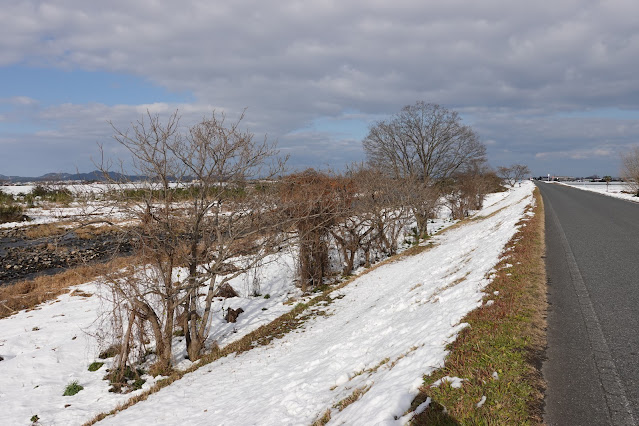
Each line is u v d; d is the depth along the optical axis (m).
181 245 10.85
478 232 21.19
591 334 5.14
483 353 4.57
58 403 9.07
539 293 6.83
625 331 5.21
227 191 11.33
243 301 16.92
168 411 7.71
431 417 3.61
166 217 10.41
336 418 4.54
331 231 18.78
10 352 11.84
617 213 20.22
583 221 16.91
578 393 3.84
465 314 6.15
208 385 8.97
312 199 15.71
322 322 12.86
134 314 10.51
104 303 16.45
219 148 10.27
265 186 12.09
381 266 20.48
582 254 9.94
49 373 10.62
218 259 11.26
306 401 5.75
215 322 14.68
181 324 12.41
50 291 18.30
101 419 8.11
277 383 7.45
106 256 23.38
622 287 7.07
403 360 5.20
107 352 11.76
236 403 7.11
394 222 23.38
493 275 8.09
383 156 42.69
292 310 15.16
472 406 3.64
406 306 9.53
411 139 43.03
